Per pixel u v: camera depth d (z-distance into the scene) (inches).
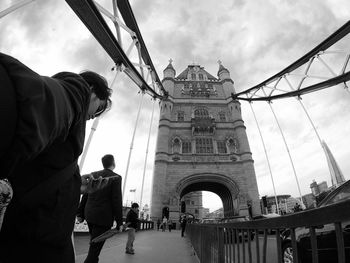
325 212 49.7
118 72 721.6
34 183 42.1
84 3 491.2
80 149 52.4
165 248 392.2
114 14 658.2
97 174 172.6
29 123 29.3
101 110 72.7
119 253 306.3
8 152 29.1
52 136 36.3
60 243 49.2
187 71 2153.1
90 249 161.3
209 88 1941.4
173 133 1584.6
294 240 64.9
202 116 1699.1
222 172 1408.7
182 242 509.0
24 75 30.9
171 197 1325.0
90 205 166.7
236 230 130.9
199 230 298.2
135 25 863.1
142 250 352.2
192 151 1498.5
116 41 640.4
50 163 44.6
